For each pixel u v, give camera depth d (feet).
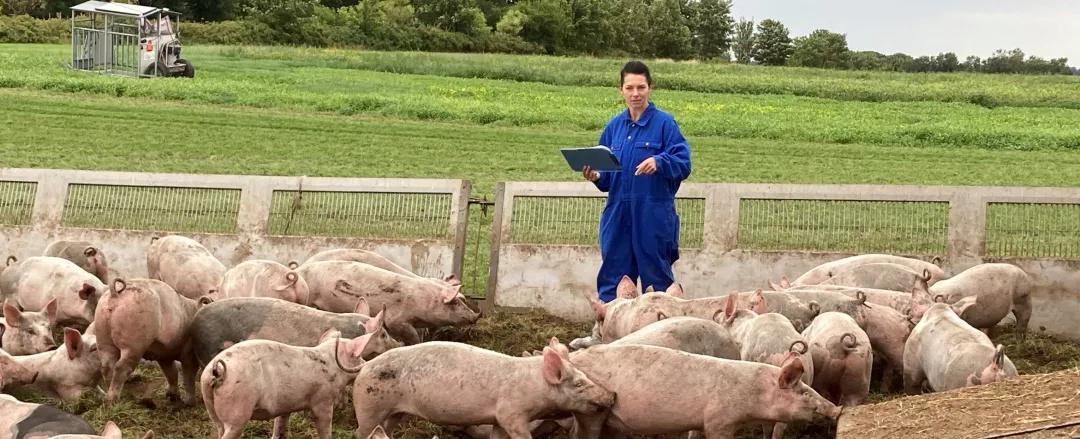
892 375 31.60
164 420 27.27
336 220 43.09
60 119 80.84
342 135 82.84
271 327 27.43
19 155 66.39
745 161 79.36
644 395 23.72
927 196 40.14
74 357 27.32
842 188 40.68
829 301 31.30
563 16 280.10
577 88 143.54
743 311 28.60
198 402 28.73
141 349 27.04
